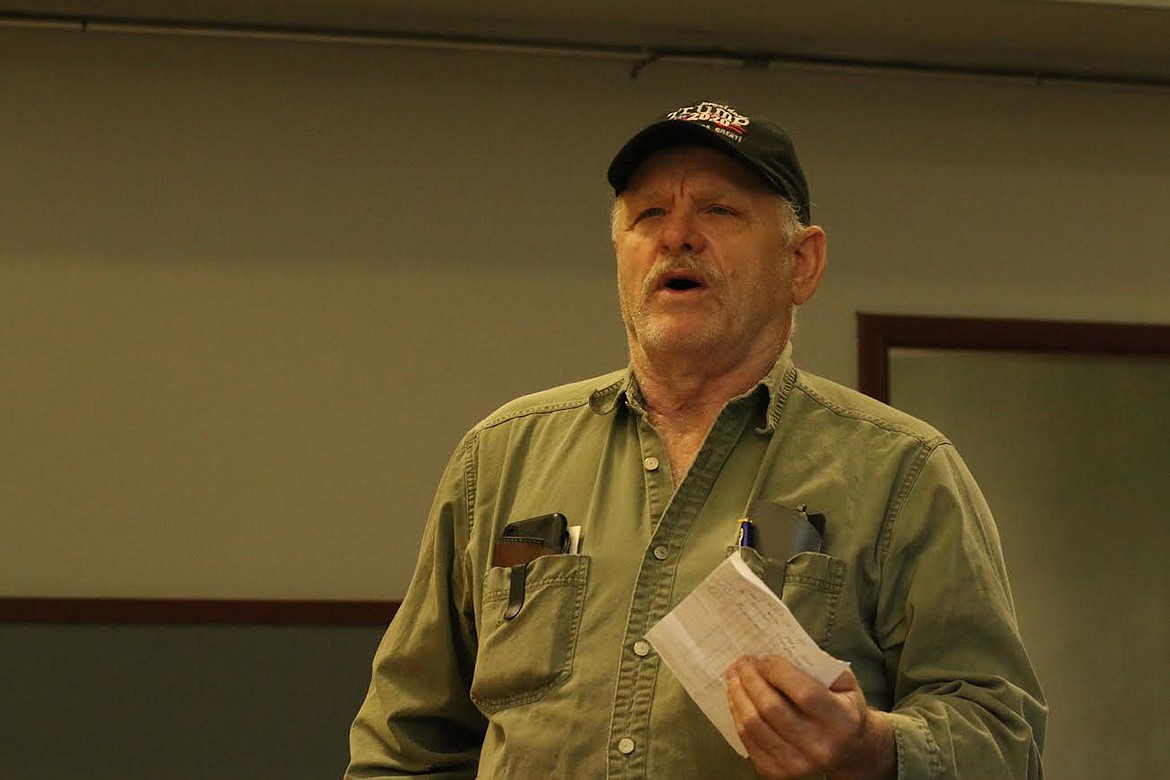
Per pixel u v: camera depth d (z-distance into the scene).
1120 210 8.04
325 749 7.06
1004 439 7.96
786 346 3.47
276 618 7.16
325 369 7.53
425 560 3.58
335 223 7.62
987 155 7.99
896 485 3.17
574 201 7.75
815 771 2.64
